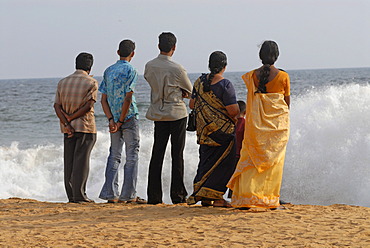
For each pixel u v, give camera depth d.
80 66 12.18
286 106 9.69
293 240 7.90
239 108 11.05
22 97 107.62
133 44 11.69
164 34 11.12
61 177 22.31
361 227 8.70
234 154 10.41
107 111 11.80
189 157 21.52
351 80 112.38
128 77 11.41
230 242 7.88
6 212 10.74
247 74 9.71
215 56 10.10
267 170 9.62
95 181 20.91
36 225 9.41
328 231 8.45
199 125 10.31
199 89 10.25
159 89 11.09
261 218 9.45
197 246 7.70
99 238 8.30
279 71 9.59
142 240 8.12
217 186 10.40
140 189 19.86
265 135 9.46
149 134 26.14
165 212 10.30
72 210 10.82
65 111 12.11
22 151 24.52
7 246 7.87
